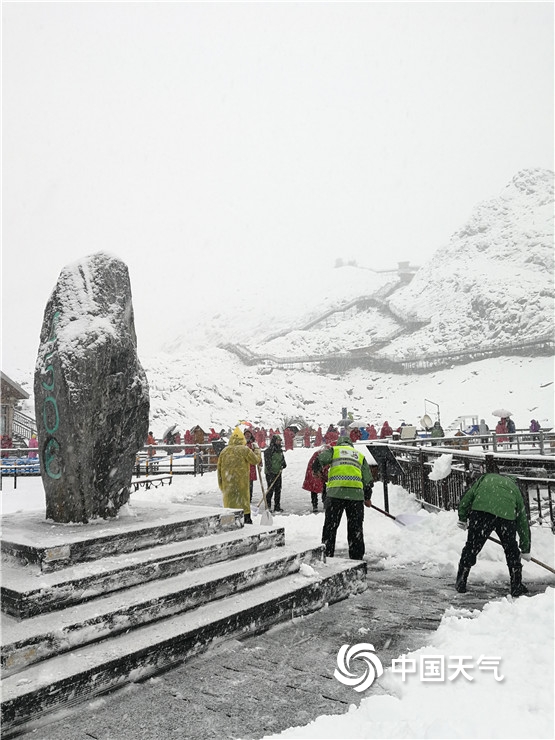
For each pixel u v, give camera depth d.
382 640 4.15
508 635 3.80
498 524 5.19
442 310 105.44
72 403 5.08
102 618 3.61
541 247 114.12
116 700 3.27
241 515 5.72
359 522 6.19
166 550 4.65
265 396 68.44
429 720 2.77
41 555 3.97
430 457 9.66
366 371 90.81
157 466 20.55
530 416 57.53
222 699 3.26
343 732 2.75
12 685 3.03
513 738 2.57
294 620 4.64
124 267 5.86
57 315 5.45
